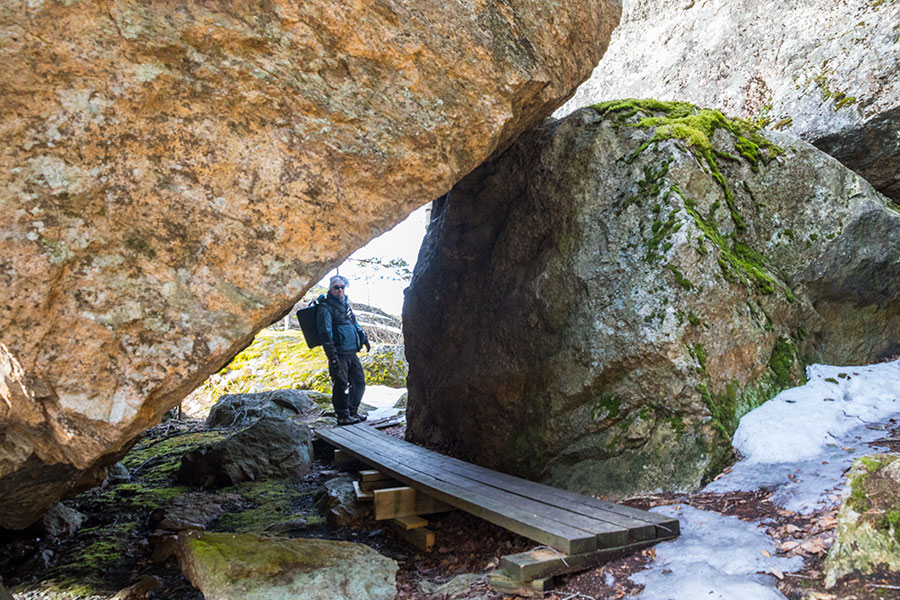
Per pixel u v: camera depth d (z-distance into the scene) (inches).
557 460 183.0
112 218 111.3
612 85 316.8
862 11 220.7
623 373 169.9
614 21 183.2
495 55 146.0
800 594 97.2
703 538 123.8
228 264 120.4
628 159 188.9
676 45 289.3
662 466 157.0
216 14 116.5
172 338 115.0
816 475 134.8
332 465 274.2
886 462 107.3
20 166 104.5
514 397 204.7
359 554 153.2
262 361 527.5
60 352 107.7
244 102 120.3
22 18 102.4
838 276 194.1
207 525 202.2
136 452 310.2
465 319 238.4
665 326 160.7
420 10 135.0
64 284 108.1
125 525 200.4
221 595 130.3
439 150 139.9
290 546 153.5
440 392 246.7
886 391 173.5
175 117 115.7
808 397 169.3
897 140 208.8
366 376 512.1
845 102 216.4
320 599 130.3
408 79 135.2
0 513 158.6
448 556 168.4
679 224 169.2
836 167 198.2
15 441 123.6
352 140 129.6
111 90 109.8
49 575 162.2
